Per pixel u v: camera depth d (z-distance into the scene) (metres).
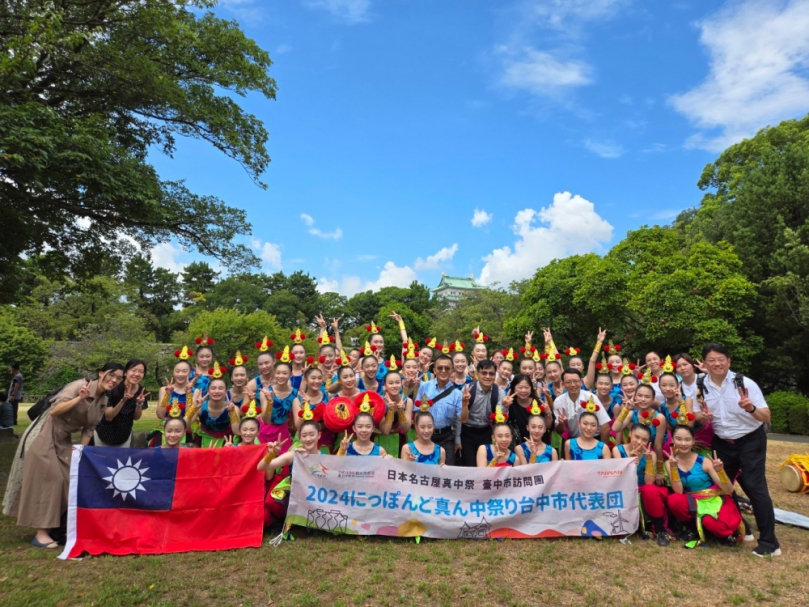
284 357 6.98
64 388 5.42
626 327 21.33
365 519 5.42
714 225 22.70
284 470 5.73
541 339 22.94
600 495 5.64
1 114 7.11
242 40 12.54
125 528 5.04
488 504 5.55
